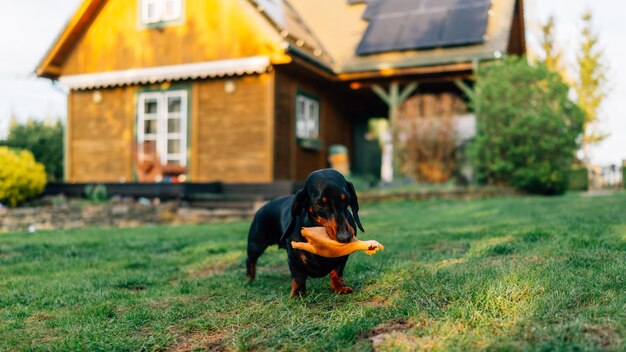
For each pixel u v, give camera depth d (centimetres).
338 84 1568
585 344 229
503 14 1579
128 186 1172
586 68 2556
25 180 1019
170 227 930
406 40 1540
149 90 1388
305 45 1389
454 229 680
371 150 1969
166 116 1375
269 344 279
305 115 1462
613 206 866
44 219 977
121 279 468
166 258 593
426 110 1557
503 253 464
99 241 725
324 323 300
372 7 1762
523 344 240
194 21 1316
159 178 1340
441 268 405
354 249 315
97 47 1418
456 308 294
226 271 509
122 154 1408
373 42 1577
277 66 1285
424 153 1552
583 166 2319
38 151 1583
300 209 346
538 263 392
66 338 306
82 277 491
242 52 1266
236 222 1016
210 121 1330
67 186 1220
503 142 1417
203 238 743
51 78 1462
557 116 1393
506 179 1466
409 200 1334
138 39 1378
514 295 304
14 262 581
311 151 1486
